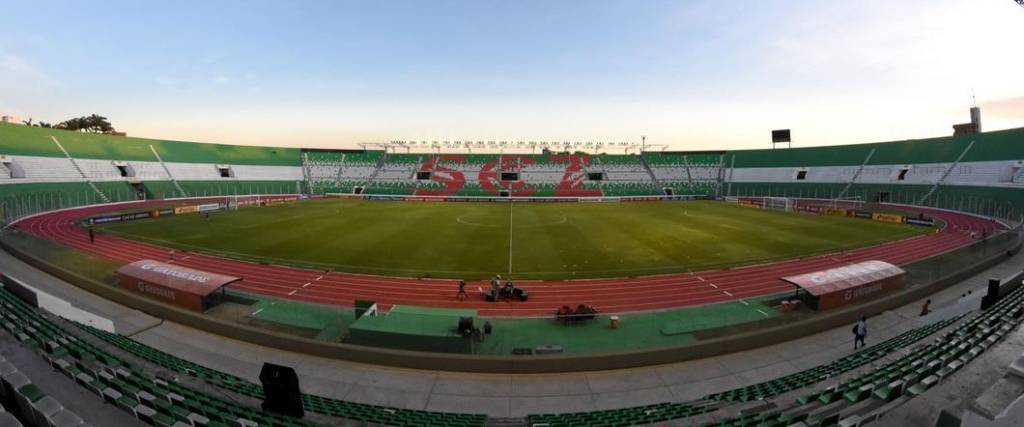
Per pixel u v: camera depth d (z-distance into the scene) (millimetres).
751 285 27562
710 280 28484
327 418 10758
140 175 75188
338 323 18406
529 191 92125
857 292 21875
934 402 8539
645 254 35188
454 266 31359
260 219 52844
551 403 14344
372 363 16641
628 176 99250
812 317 19750
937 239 41219
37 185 59312
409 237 41844
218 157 89500
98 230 43875
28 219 49375
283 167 96750
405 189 92500
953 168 68625
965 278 26453
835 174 83438
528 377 15922
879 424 7949
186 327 19500
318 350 17078
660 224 51188
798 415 9383
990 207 57625
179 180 79938
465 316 17250
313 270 30078
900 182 73125
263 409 10609
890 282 23016
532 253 35438
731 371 16328
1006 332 12664
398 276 28969
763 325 19016
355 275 29062
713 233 44719
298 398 10352
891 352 14477
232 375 15094
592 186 94875
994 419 6652
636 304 24359
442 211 64438
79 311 17453
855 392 9992
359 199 84812
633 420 11523
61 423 6531
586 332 17250
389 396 14594
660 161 103625
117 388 9172
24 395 7207
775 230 46375
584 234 44312
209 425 8055
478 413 13742
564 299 25031
